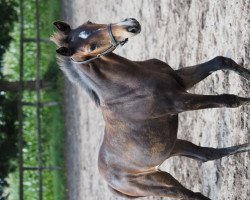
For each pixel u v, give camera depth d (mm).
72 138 18609
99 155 6816
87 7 17172
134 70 5941
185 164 9156
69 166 19234
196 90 8742
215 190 7809
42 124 21781
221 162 7605
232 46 7387
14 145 18516
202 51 8586
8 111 18625
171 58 10117
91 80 5965
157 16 10922
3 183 18484
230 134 7355
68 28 5676
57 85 20469
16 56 22906
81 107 16797
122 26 5230
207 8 8391
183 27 9500
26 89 20156
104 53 5609
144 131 6121
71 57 5734
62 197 19766
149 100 5930
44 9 22797
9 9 19547
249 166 6715
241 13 7102
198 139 8578
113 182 6770
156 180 6730
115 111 6117
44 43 22641
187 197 6816
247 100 6023
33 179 21656
